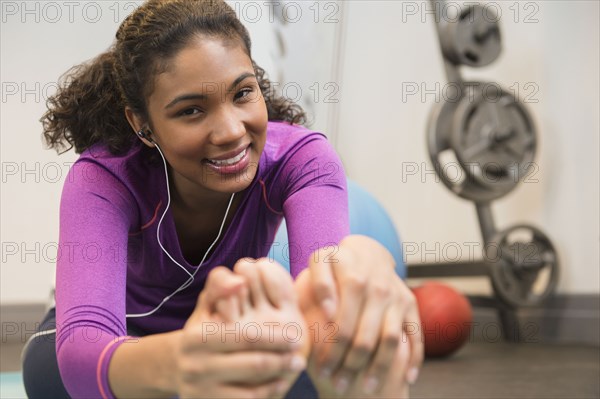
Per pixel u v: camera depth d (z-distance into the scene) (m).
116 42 0.93
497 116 2.97
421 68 3.69
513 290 3.06
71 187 0.94
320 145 0.99
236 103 0.83
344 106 4.07
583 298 3.14
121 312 0.85
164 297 1.09
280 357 0.53
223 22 0.83
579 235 3.16
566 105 3.20
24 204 3.51
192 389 0.54
